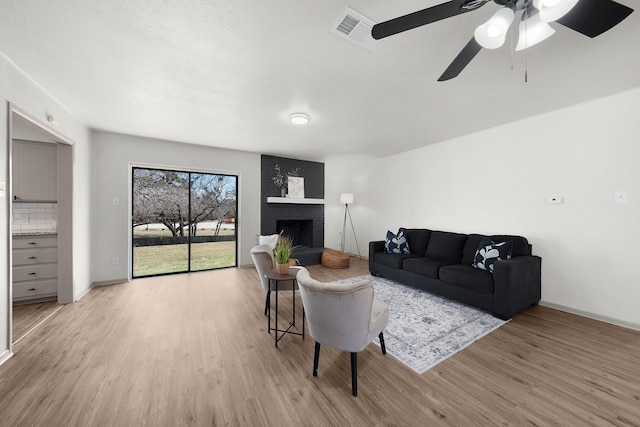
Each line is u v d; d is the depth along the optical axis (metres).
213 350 2.11
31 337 2.29
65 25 1.59
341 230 6.71
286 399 1.57
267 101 2.71
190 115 3.12
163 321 2.65
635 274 2.50
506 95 2.60
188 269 4.66
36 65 2.05
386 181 5.52
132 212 4.21
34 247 3.09
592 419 1.41
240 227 5.06
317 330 1.71
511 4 1.26
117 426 1.36
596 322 2.65
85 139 3.51
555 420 1.41
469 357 2.02
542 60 1.97
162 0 1.39
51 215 3.47
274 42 1.75
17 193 3.12
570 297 2.90
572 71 2.14
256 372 1.83
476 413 1.46
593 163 2.74
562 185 2.96
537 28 1.33
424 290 3.64
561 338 2.31
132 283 3.96
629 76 2.22
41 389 1.62
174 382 1.71
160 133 3.87
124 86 2.39
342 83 2.33
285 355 2.05
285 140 4.25
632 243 2.52
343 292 1.52
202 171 4.70
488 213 3.69
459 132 3.83
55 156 3.29
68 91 2.49
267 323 2.63
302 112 3.02
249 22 1.56
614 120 2.60
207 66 2.05
